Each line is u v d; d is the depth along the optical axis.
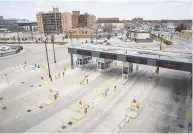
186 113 18.77
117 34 126.44
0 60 47.75
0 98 23.50
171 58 25.62
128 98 22.59
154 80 29.44
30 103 21.80
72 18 158.88
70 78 31.06
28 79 31.31
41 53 57.41
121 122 17.20
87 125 16.88
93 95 23.66
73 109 19.97
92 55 33.25
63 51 60.16
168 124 16.83
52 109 20.16
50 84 28.36
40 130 16.23
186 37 96.25
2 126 17.00
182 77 30.97
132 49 34.12
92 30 106.69
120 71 34.75
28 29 197.25
